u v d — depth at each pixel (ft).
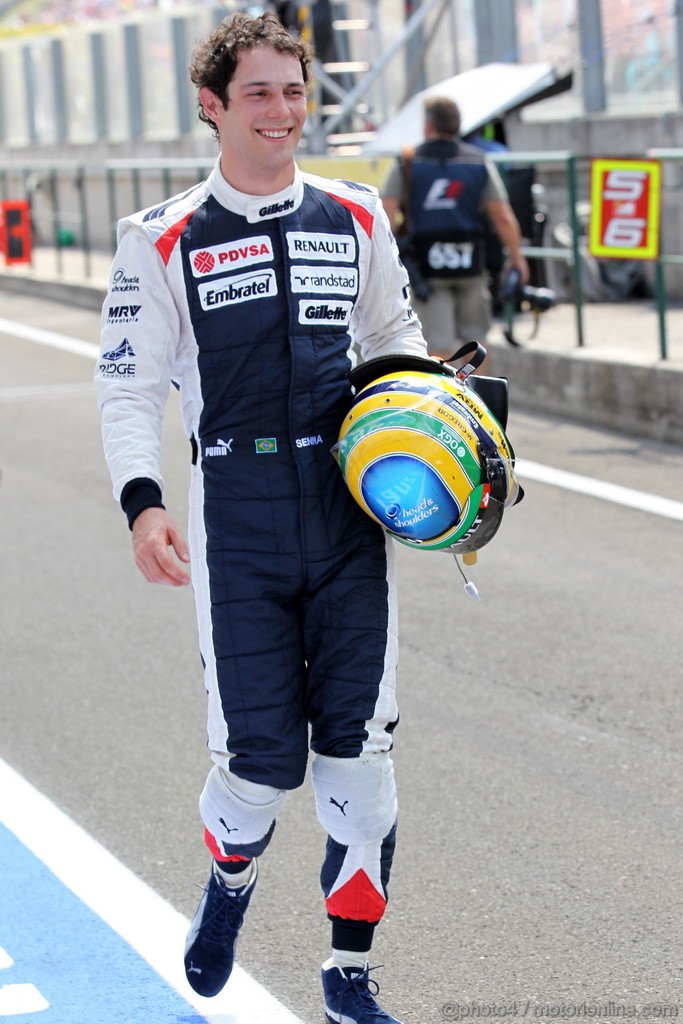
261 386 19.17
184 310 19.38
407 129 83.61
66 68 154.51
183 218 19.38
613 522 48.55
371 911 19.74
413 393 19.10
